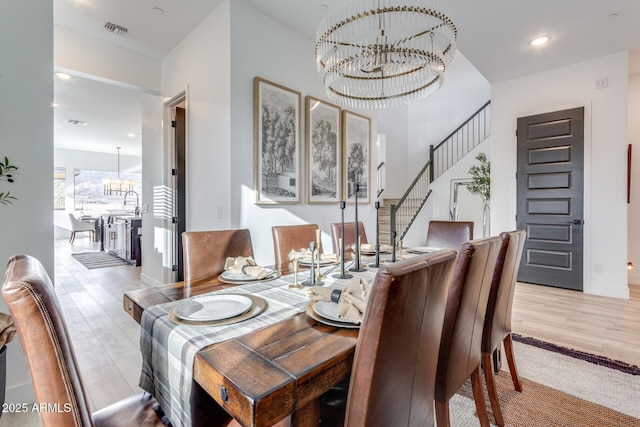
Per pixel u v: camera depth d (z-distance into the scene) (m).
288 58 3.27
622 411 1.67
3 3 1.77
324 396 1.04
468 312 1.24
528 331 2.71
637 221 4.28
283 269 1.93
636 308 3.29
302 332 0.97
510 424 1.58
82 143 8.90
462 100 7.49
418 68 2.53
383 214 6.84
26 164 1.83
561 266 4.02
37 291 0.57
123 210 10.34
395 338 0.76
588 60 3.81
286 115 3.20
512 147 4.41
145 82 3.81
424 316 0.86
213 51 2.96
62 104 5.43
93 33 3.31
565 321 2.93
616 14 2.87
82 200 10.07
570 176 3.93
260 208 3.01
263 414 0.65
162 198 3.98
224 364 0.77
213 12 2.95
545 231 4.12
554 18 2.94
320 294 1.23
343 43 2.35
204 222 3.14
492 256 1.36
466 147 7.38
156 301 1.26
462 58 6.27
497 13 2.86
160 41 3.49
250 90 2.91
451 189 6.96
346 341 0.91
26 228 1.83
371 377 0.73
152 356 1.08
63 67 3.21
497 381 1.97
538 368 2.12
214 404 0.98
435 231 2.86
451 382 1.19
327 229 3.72
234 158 2.79
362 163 4.28
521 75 4.27
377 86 2.76
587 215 3.84
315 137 3.53
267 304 1.23
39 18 1.88
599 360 2.21
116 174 10.70
